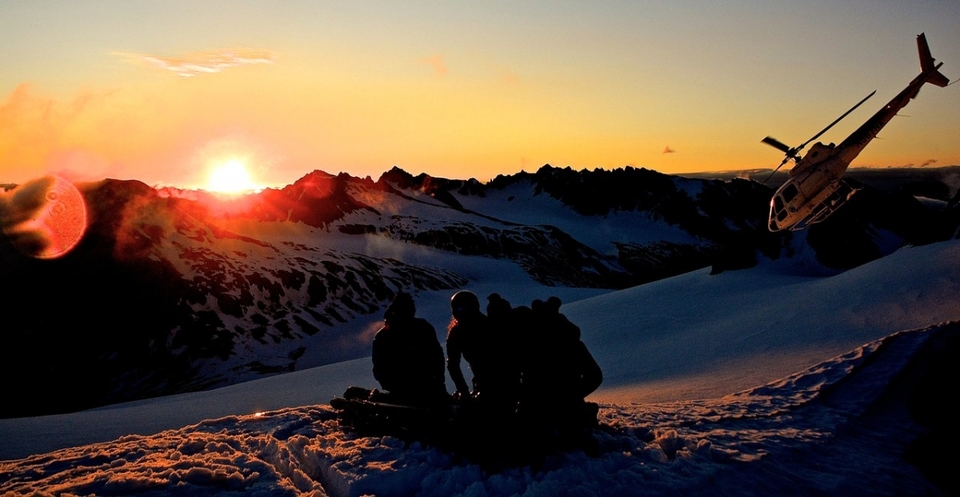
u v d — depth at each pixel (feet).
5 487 17.44
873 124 65.87
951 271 67.00
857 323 59.88
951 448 24.02
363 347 198.39
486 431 20.01
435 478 18.25
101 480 17.33
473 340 20.98
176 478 17.63
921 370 34.35
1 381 161.79
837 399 31.24
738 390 40.34
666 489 18.11
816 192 66.74
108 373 169.48
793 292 85.97
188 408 62.18
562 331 21.83
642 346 74.02
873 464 22.81
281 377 99.25
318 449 20.93
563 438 21.22
